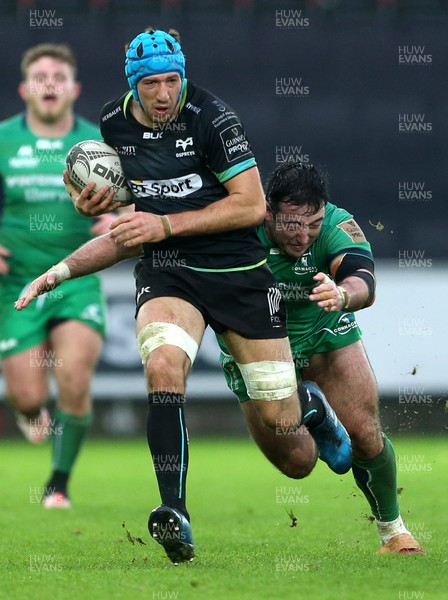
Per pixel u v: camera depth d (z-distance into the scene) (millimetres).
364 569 18203
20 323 33969
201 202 19281
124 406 59625
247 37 58312
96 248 20000
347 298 18469
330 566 18641
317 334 20609
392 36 58469
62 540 23953
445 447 51344
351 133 58438
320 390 20109
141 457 51156
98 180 19812
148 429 18188
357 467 20875
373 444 20406
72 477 42062
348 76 58375
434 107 58500
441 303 56719
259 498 34250
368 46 58469
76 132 35781
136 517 29016
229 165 18766
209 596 15734
